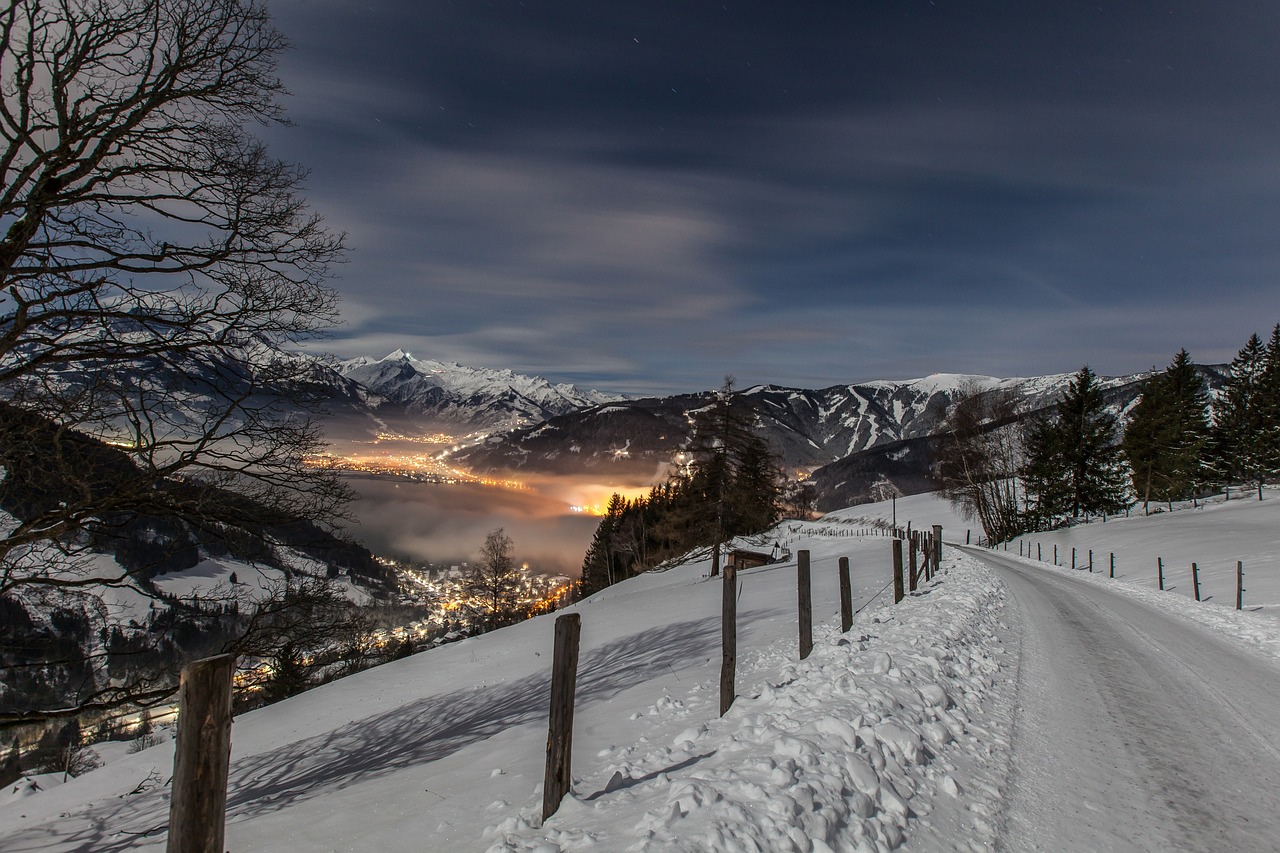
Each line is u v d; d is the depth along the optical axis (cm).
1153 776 518
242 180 763
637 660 1155
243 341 768
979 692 719
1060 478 5022
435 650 2062
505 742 703
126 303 711
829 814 374
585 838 353
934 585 1636
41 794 1102
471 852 379
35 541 646
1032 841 401
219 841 253
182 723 250
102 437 688
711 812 364
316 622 821
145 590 715
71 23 680
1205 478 5356
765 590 2008
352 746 1013
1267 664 1040
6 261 638
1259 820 443
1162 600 1841
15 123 638
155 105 711
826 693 606
